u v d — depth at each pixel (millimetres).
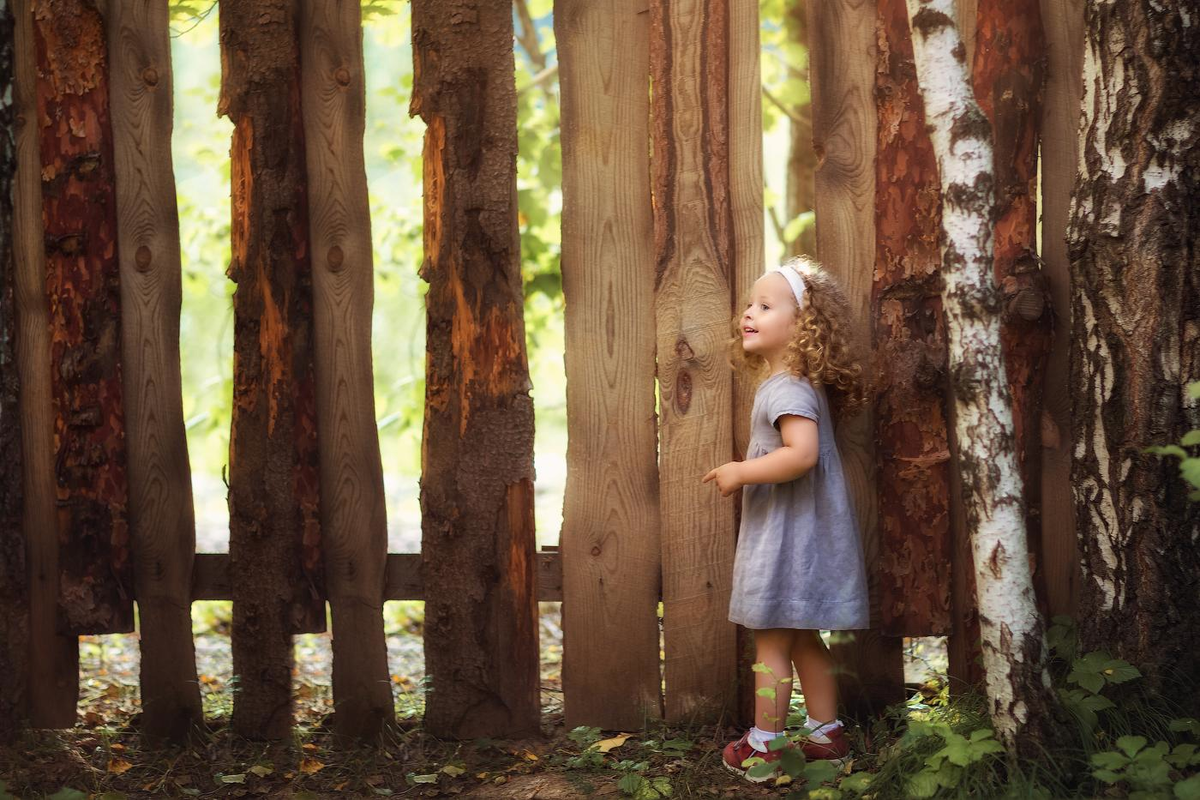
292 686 3098
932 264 2861
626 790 2637
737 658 3016
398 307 8328
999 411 2393
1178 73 2502
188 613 3102
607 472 3025
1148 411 2555
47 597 3088
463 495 3004
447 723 3061
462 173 2949
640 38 2953
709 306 2963
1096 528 2648
